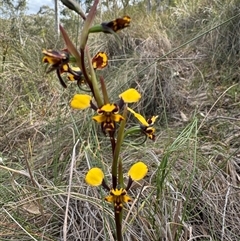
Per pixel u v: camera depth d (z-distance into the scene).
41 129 0.46
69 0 0.12
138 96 0.13
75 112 0.46
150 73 0.51
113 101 0.45
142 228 0.25
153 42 0.63
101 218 0.27
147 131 0.13
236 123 0.40
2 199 0.29
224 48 0.60
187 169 0.30
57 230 0.27
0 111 0.52
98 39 0.69
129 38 0.66
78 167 0.34
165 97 0.49
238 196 0.29
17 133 0.46
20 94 0.57
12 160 0.40
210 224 0.27
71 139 0.38
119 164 0.13
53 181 0.32
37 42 0.77
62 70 0.12
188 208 0.28
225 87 0.51
